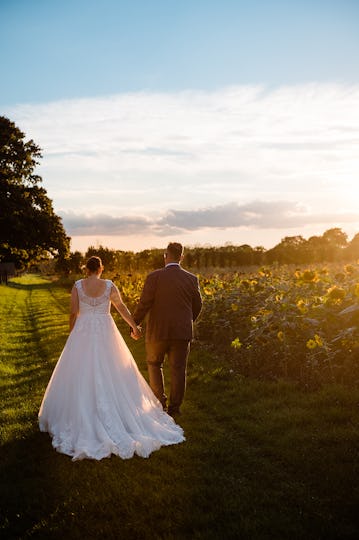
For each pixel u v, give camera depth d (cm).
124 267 2627
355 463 419
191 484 393
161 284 564
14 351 1048
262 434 493
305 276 822
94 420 474
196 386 684
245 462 434
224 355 870
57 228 4391
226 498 368
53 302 2478
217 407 590
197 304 589
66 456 452
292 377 698
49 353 1002
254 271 1948
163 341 564
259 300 948
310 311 739
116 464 430
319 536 319
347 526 329
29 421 555
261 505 358
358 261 1023
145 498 373
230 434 503
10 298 2766
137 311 569
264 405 580
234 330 978
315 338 642
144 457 445
